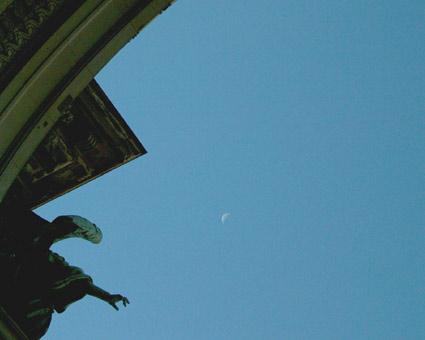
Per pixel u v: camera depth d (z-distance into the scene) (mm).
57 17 18406
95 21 18984
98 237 19078
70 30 18531
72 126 20281
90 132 20391
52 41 18281
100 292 18078
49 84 18547
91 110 20234
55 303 17844
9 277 17406
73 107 20234
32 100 18266
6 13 17281
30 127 18234
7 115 17734
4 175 17688
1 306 16297
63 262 18234
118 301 18219
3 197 18047
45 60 18250
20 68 17906
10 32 17562
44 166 20469
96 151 20781
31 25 17922
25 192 20828
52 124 18891
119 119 20375
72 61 18844
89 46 19109
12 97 17828
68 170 21016
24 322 17125
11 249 17875
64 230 18312
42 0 17969
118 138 20594
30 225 18688
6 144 17844
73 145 20422
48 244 18094
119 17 19484
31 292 17469
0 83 17750
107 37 19359
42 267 17812
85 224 18641
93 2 18750
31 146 18422
